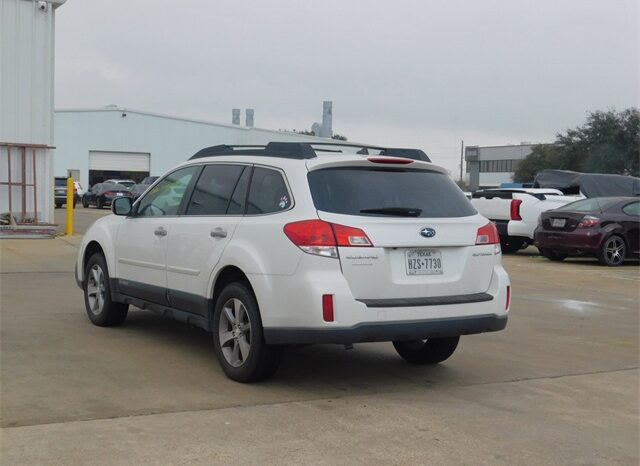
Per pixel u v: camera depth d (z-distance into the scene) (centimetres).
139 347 714
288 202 576
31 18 1822
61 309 898
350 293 542
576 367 698
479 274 604
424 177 623
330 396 575
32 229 1772
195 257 647
